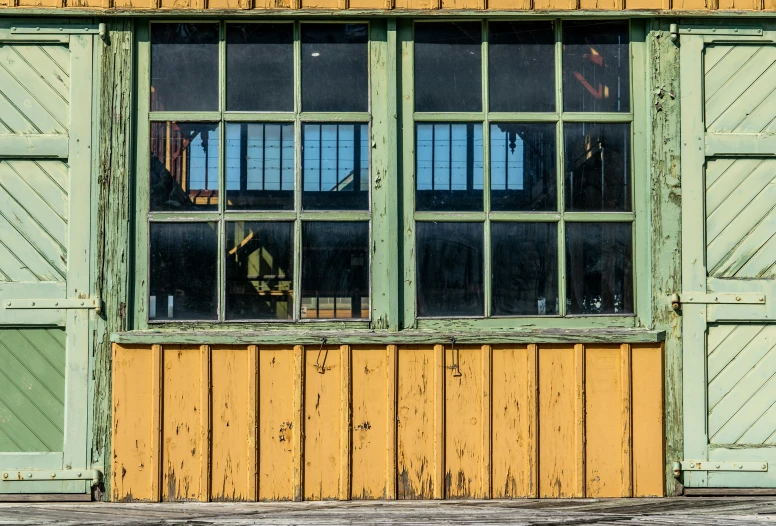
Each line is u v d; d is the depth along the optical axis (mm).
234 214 4543
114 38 4480
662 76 4578
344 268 4555
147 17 4488
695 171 4570
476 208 4590
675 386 4508
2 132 4449
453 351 4449
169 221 4523
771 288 4543
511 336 4449
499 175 4602
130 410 4383
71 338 4414
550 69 4637
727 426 4527
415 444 4426
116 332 4406
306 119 4566
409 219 4570
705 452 4504
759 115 4590
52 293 4426
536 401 4449
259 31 4582
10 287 4414
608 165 4625
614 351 4488
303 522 3924
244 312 4535
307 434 4410
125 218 4465
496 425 4449
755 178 4578
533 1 4551
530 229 4605
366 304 4547
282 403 4414
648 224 4578
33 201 4453
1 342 4438
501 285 4582
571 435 4465
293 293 4543
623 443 4461
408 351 4445
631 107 4629
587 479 4453
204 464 4367
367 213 4555
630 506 4250
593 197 4613
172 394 4387
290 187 4562
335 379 4426
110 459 4406
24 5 4410
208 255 4535
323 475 4406
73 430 4410
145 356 4398
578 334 4461
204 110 4559
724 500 4402
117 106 4477
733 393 4535
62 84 4473
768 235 4574
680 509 4188
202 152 4555
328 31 4594
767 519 3992
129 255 4477
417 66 4598
